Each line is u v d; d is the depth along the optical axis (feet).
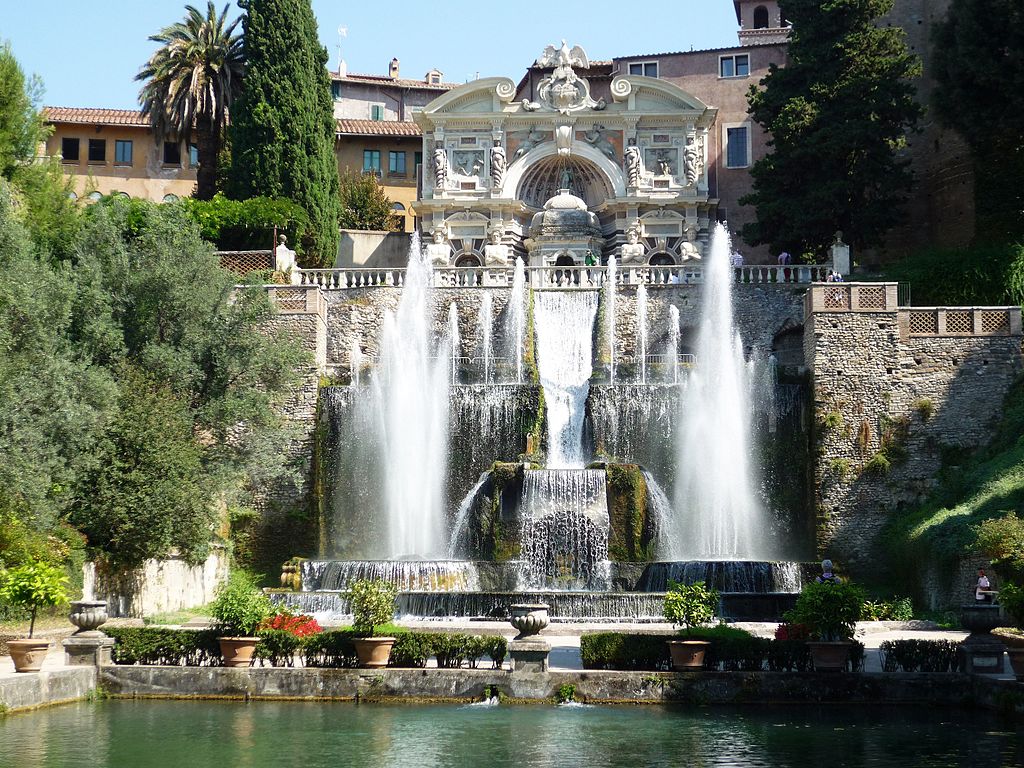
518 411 154.40
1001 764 64.59
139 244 146.72
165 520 117.08
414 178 249.14
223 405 134.72
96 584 112.16
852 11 195.83
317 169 202.59
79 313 131.44
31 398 108.37
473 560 138.72
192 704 82.28
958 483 142.31
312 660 86.48
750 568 127.13
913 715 79.05
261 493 151.74
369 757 66.13
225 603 86.99
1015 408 148.25
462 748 68.44
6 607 97.96
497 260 201.57
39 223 152.35
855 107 189.78
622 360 169.78
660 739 71.05
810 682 82.79
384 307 168.76
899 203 194.49
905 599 129.80
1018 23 172.65
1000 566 112.27
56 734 71.67
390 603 87.81
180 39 216.95
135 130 245.45
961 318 152.87
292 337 160.56
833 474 150.10
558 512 140.77
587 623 112.37
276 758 65.87
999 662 84.02
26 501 104.42
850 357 152.87
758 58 229.66
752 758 66.18
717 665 85.20
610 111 213.05
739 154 227.61
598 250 207.72
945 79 184.85
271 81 202.59
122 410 122.52
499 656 85.30
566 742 70.13
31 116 157.38
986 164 188.75
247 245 193.67
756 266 172.35
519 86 246.47
